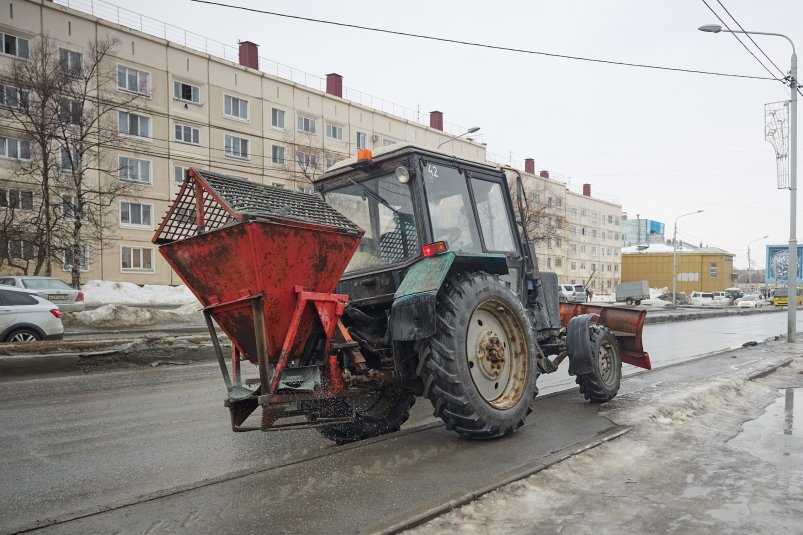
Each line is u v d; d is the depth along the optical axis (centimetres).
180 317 2061
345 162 527
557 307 656
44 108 2619
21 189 2883
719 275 8131
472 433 445
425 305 419
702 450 444
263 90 3897
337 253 409
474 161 540
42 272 3044
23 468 438
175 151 3462
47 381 849
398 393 518
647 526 302
